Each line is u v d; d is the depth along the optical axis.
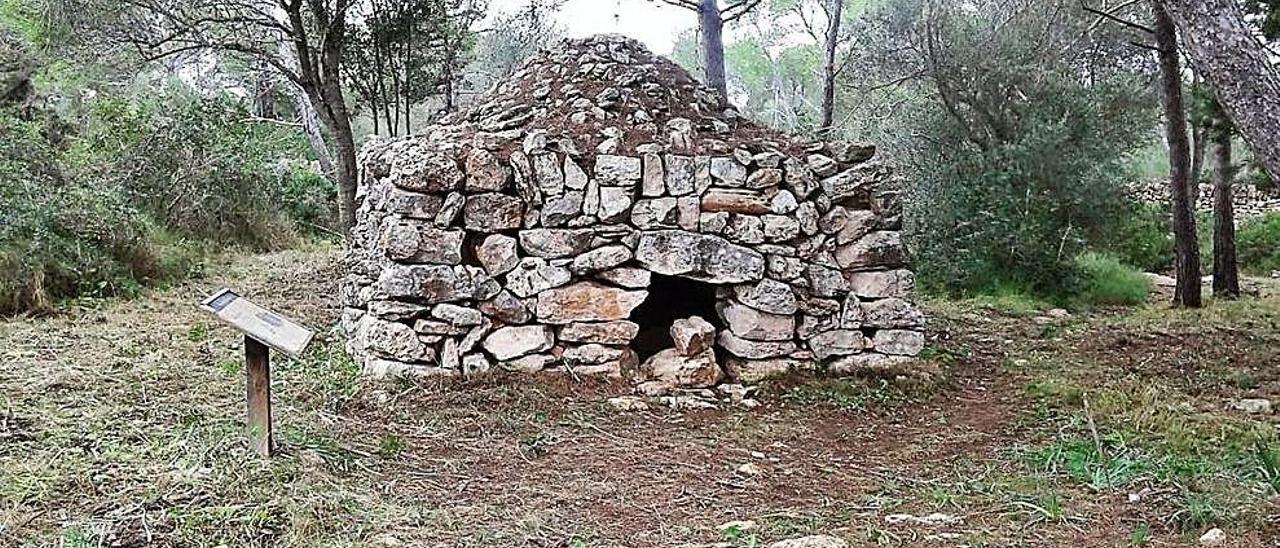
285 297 11.57
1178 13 5.75
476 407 6.57
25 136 13.47
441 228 7.11
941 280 14.33
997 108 15.76
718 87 13.42
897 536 4.42
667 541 4.38
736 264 7.42
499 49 17.66
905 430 6.70
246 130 17.64
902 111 17.73
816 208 7.64
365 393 6.73
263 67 15.45
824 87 16.47
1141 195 21.41
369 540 4.23
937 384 7.80
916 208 15.37
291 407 6.34
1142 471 5.37
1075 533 4.44
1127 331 11.23
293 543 4.15
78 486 4.66
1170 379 8.57
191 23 11.84
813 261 7.66
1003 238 14.18
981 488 5.23
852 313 7.73
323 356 8.04
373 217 7.89
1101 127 15.89
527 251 7.24
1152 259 19.23
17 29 16.75
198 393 6.70
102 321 9.39
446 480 5.18
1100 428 6.64
